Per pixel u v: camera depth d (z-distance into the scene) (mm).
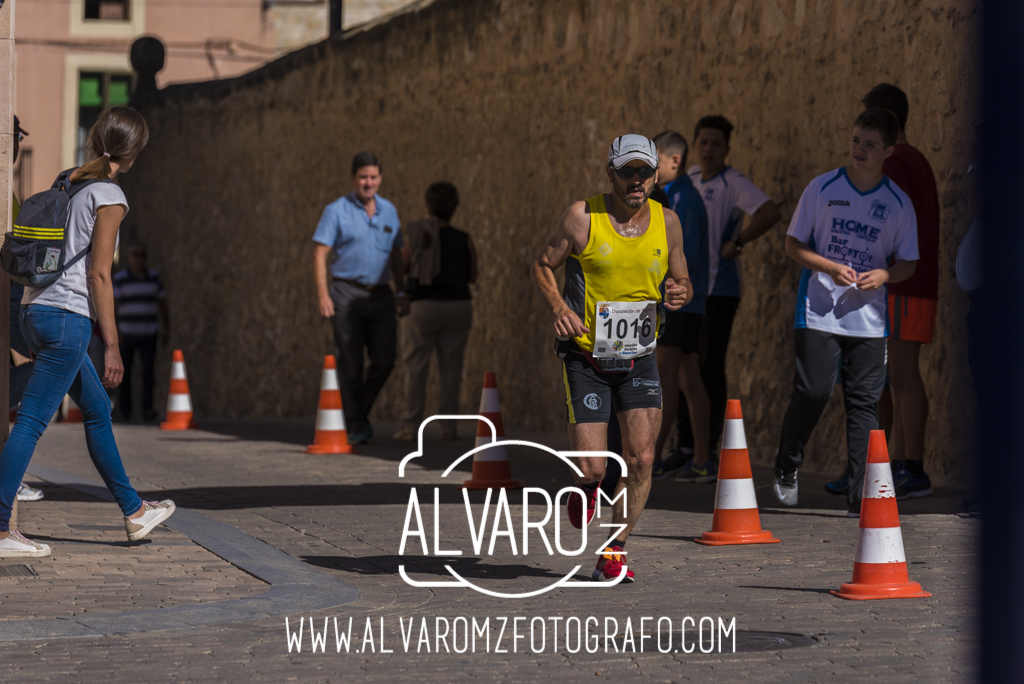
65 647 8508
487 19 29297
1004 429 3723
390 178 34156
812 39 19391
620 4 24344
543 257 10445
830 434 18594
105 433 12344
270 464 20125
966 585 10477
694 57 22125
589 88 25375
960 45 16484
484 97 29547
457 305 23906
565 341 10586
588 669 7969
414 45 32781
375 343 22812
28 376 13750
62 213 11500
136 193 52219
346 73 36500
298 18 65812
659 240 10344
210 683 7605
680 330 16766
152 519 12602
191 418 28438
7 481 11672
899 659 8078
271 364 41250
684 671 7867
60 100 68688
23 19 68312
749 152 20750
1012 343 3672
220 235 45031
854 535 13117
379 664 8117
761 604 9891
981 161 3676
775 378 19781
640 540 13039
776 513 14633
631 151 10125
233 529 13648
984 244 3676
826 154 19031
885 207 14016
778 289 19797
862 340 14117
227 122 44438
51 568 11328
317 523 14250
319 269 22250
